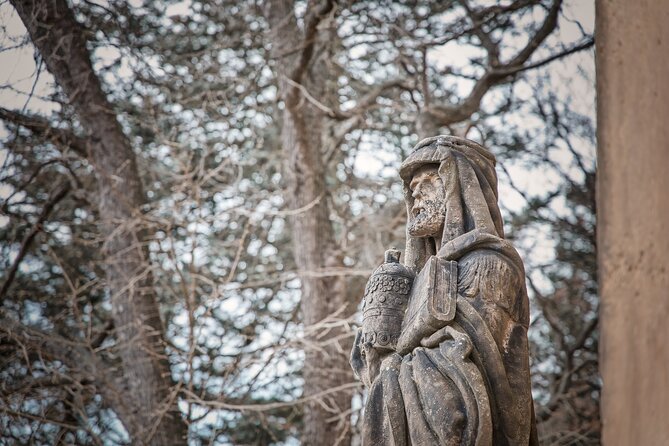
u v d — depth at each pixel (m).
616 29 4.77
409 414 5.45
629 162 4.58
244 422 15.98
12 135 15.91
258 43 16.80
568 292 16.38
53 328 16.34
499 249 5.77
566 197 15.92
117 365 15.55
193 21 16.48
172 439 14.66
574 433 13.80
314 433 14.84
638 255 4.45
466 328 5.55
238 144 16.36
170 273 16.30
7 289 15.35
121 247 15.37
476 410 5.27
